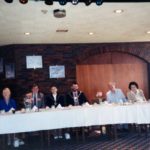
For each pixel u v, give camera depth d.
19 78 7.65
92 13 4.89
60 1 4.12
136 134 6.30
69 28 6.00
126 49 8.44
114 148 5.03
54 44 7.98
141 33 7.06
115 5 4.48
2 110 5.65
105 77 8.40
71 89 7.39
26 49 7.77
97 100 7.45
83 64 8.27
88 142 5.68
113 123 5.72
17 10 4.53
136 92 6.92
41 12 4.68
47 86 7.86
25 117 5.25
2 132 5.10
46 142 5.89
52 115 5.41
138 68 8.65
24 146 5.66
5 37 6.64
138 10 4.83
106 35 7.08
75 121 5.54
